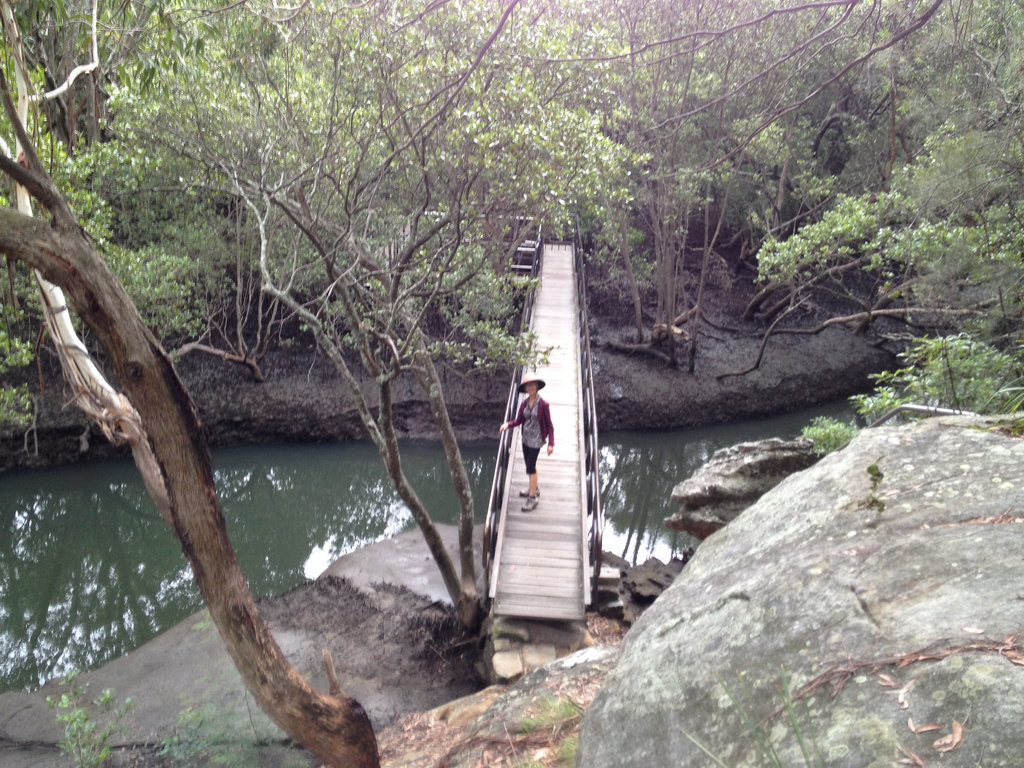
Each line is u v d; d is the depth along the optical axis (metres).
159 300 15.64
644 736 2.19
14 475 16.28
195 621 10.30
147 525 15.85
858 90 20.86
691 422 22.94
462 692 8.87
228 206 18.64
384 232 13.50
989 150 10.40
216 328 20.56
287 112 10.45
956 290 12.20
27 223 3.07
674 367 24.06
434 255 9.34
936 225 12.56
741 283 28.67
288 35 9.06
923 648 1.74
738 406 23.47
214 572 3.60
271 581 13.22
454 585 9.96
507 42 8.88
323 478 19.03
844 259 23.16
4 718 8.15
